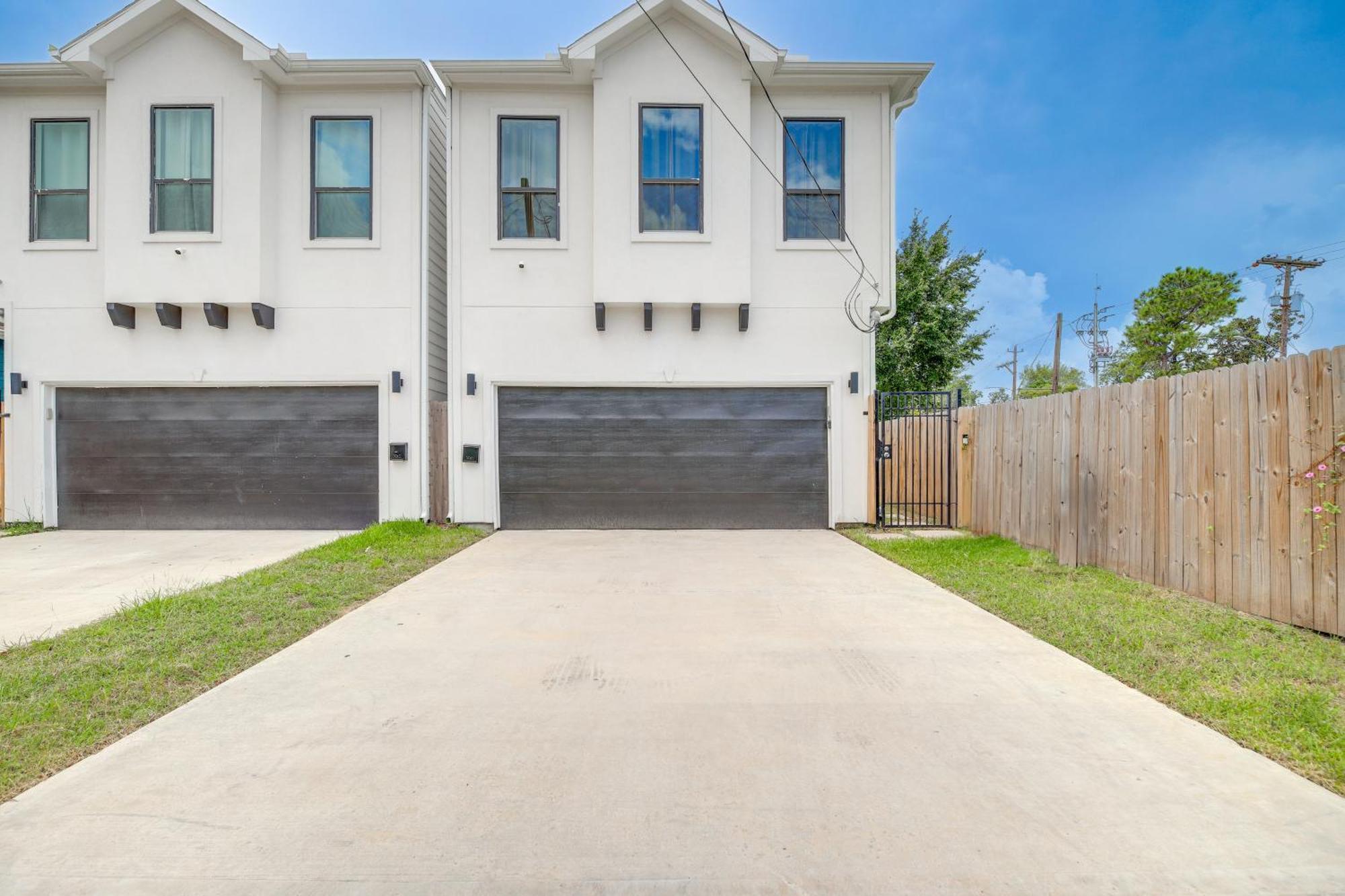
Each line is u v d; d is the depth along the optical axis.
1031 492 7.41
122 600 5.34
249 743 2.91
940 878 2.06
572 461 9.41
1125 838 2.24
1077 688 3.51
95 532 9.13
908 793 2.52
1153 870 2.09
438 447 9.51
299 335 9.34
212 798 2.48
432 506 9.46
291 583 5.71
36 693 3.38
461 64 8.87
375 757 2.79
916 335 18.44
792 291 9.43
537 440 9.41
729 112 9.08
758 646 4.24
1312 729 2.93
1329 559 4.12
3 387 10.07
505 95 9.31
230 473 9.39
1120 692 3.46
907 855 2.17
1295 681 3.47
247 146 8.98
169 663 3.78
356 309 9.38
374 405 9.42
